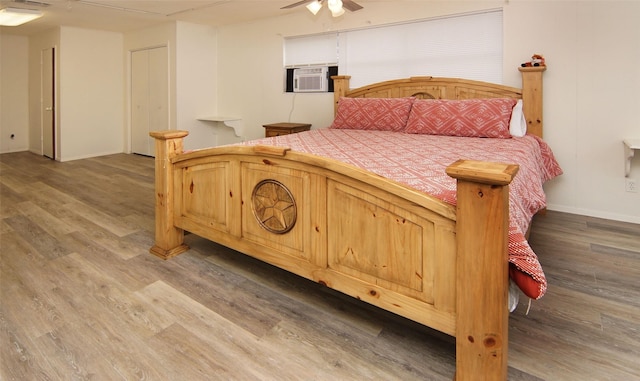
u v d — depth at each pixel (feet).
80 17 17.52
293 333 5.61
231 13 16.58
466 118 10.66
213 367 4.87
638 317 5.95
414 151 8.13
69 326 5.68
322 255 5.77
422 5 12.97
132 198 12.98
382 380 4.69
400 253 4.88
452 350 5.25
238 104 19.39
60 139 20.12
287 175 6.05
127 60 21.70
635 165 10.36
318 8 10.11
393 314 6.15
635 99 10.12
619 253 8.36
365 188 5.07
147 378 4.66
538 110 11.11
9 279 7.13
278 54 17.29
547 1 10.92
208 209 7.57
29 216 10.91
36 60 21.67
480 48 12.22
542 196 7.05
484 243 4.00
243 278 7.32
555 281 7.14
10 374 4.69
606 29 10.25
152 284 7.02
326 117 16.19
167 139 7.95
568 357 5.05
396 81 13.41
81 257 8.16
